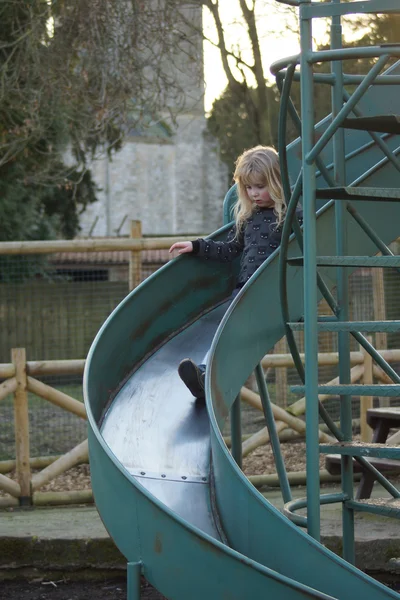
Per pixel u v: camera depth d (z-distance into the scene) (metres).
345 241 5.10
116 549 6.29
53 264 26.75
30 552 6.28
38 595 6.01
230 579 3.67
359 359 8.87
